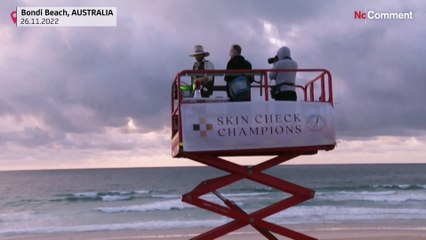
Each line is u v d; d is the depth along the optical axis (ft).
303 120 28.19
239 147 27.58
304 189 30.12
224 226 30.22
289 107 28.14
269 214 30.27
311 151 30.25
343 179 274.16
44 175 387.55
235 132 27.66
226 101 28.76
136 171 453.99
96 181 287.48
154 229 91.15
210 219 107.55
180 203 139.44
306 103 28.40
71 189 225.97
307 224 94.58
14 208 146.30
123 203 152.87
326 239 73.56
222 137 27.55
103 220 112.06
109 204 150.71
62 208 141.69
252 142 27.71
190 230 88.74
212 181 29.84
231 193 175.11
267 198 158.20
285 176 308.81
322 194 170.50
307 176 307.37
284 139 27.94
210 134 27.55
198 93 29.89
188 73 28.17
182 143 27.45
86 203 155.94
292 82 30.17
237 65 29.78
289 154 30.14
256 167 29.84
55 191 214.07
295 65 29.91
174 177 326.85
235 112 27.76
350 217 106.83
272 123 27.94
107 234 86.22
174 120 31.35
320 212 115.85
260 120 27.86
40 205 153.48
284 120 28.04
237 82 29.22
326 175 317.22
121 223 103.45
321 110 28.55
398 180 262.26
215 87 31.48
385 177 290.56
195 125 27.53
